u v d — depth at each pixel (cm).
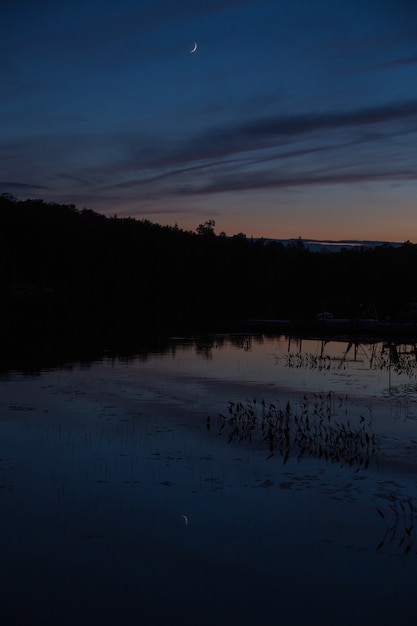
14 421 1355
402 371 2269
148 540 756
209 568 691
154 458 1080
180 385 1872
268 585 657
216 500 881
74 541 754
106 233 10725
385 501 878
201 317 5703
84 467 1026
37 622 590
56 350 2795
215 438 1213
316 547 739
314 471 1012
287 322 4503
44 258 10662
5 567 693
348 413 1458
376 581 665
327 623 589
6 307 6278
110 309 6488
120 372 2136
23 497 889
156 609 612
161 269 10369
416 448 1143
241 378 2038
